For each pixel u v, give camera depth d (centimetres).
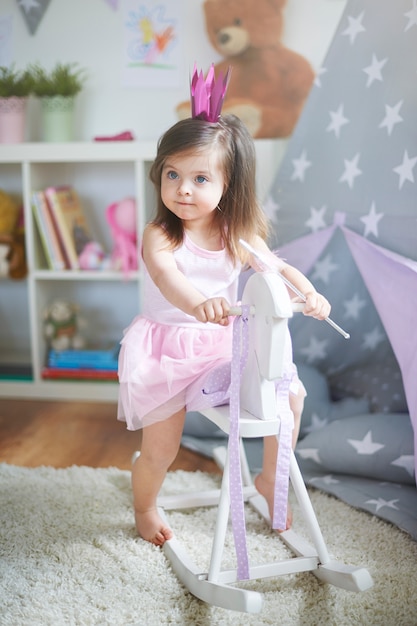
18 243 229
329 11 218
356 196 161
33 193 222
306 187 170
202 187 120
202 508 149
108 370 228
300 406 128
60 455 181
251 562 125
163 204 127
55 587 119
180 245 127
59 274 225
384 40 157
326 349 190
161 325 131
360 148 160
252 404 114
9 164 246
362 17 160
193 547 131
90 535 136
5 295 256
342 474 161
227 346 130
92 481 162
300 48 221
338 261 176
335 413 179
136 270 225
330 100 165
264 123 223
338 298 181
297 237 174
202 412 123
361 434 155
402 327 144
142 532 134
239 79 224
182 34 228
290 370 119
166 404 125
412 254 152
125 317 251
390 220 155
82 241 231
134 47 231
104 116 237
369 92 159
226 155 122
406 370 141
